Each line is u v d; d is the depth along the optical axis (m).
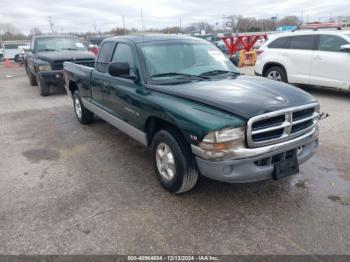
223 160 2.73
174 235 2.79
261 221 2.96
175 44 4.25
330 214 3.05
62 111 7.61
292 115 3.03
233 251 2.58
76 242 2.72
